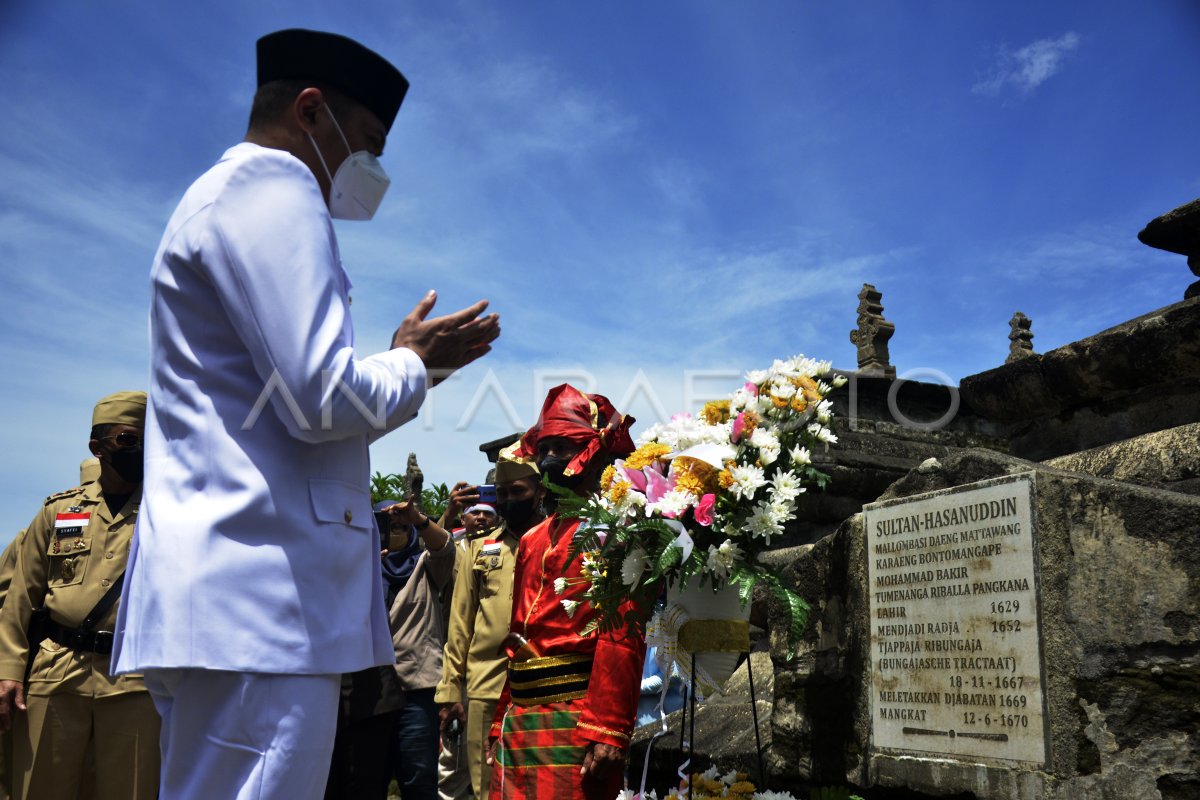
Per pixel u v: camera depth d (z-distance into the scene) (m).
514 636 3.63
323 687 2.02
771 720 4.18
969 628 3.29
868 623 3.71
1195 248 4.62
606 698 3.24
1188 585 2.78
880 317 10.28
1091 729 2.89
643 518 3.25
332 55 2.31
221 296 1.97
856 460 7.37
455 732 5.98
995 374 4.79
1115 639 2.89
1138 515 2.91
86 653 4.23
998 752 3.12
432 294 2.34
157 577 1.94
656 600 3.40
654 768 5.14
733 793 3.44
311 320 1.96
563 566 3.32
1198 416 4.03
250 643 1.91
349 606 2.09
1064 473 3.13
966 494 3.38
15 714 4.29
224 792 1.92
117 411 4.45
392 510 6.02
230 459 1.99
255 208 2.01
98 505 4.46
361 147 2.36
